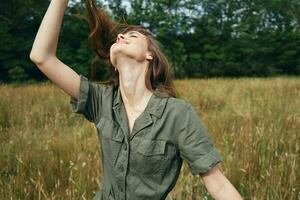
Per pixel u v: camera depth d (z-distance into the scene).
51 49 1.61
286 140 4.95
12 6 29.05
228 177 3.78
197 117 1.57
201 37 37.38
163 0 36.19
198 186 3.49
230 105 9.09
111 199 1.62
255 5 43.16
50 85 15.62
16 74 26.22
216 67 37.09
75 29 29.97
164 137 1.53
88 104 1.67
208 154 1.53
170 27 36.34
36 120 7.37
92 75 1.80
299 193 3.40
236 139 4.92
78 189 3.41
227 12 39.59
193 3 37.81
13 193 3.53
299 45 38.72
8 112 7.77
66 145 5.12
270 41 38.75
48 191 3.56
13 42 27.05
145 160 1.53
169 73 1.62
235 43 37.97
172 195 3.38
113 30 1.71
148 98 1.58
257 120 6.52
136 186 1.55
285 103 8.98
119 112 1.60
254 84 15.76
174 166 1.57
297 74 39.06
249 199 3.47
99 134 1.65
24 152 4.75
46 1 30.08
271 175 3.70
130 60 1.57
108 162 1.61
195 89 13.04
